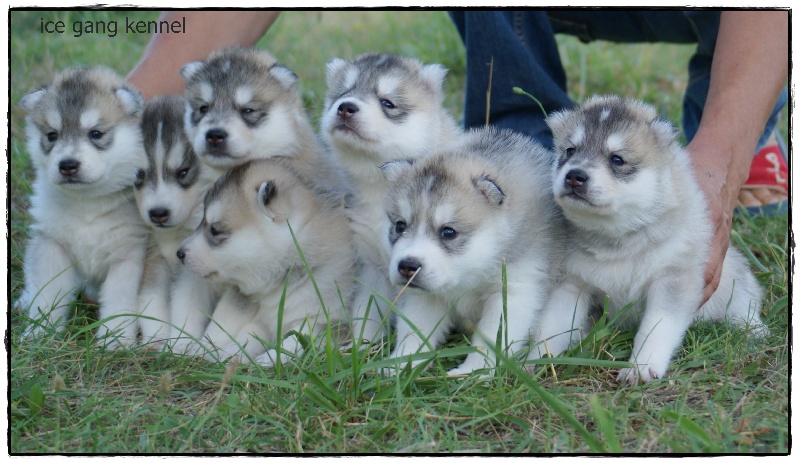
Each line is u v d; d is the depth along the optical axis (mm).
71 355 1612
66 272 1754
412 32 2676
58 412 1504
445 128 1789
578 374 1572
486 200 1590
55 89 1749
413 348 1619
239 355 1646
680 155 1641
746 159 1731
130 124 1744
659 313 1598
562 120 1646
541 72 1996
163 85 1910
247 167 1707
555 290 1643
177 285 1736
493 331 1604
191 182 1736
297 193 1693
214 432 1490
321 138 1857
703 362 1573
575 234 1640
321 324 1684
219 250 1674
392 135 1728
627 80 2484
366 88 1746
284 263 1685
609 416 1474
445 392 1530
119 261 1749
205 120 1733
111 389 1560
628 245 1613
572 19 2084
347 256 1706
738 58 1768
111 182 1729
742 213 1944
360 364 1525
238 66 1771
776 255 1791
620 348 1627
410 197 1598
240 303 1721
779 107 1984
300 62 2502
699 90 2002
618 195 1580
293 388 1521
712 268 1630
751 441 1453
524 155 1674
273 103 1766
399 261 1571
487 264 1595
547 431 1470
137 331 1733
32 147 1756
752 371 1560
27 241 1842
